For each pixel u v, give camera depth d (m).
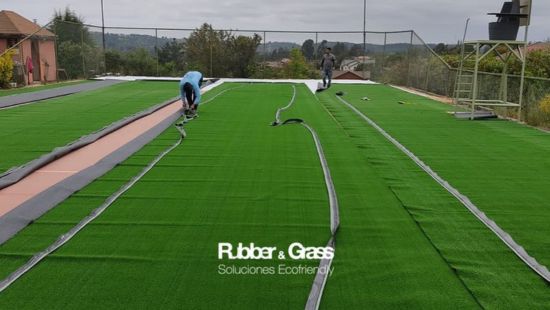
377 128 9.41
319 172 6.04
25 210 4.48
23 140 7.80
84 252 3.67
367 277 3.36
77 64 21.95
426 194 5.23
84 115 10.51
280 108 12.14
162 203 4.80
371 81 22.98
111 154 6.74
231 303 3.01
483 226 4.32
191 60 25.36
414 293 3.14
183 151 7.10
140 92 15.81
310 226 4.26
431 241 3.98
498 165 6.60
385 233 4.14
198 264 3.52
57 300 3.01
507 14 10.46
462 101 12.80
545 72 14.70
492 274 3.41
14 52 17.98
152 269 3.43
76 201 4.83
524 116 10.79
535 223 4.45
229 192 5.18
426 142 8.14
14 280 3.23
